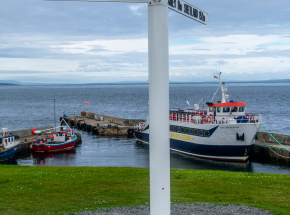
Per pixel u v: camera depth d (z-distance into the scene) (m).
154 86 10.30
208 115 45.34
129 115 113.75
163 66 10.25
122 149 53.84
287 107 125.56
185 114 49.84
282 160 42.16
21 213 14.66
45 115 111.19
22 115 111.00
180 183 20.72
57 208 15.34
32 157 48.62
